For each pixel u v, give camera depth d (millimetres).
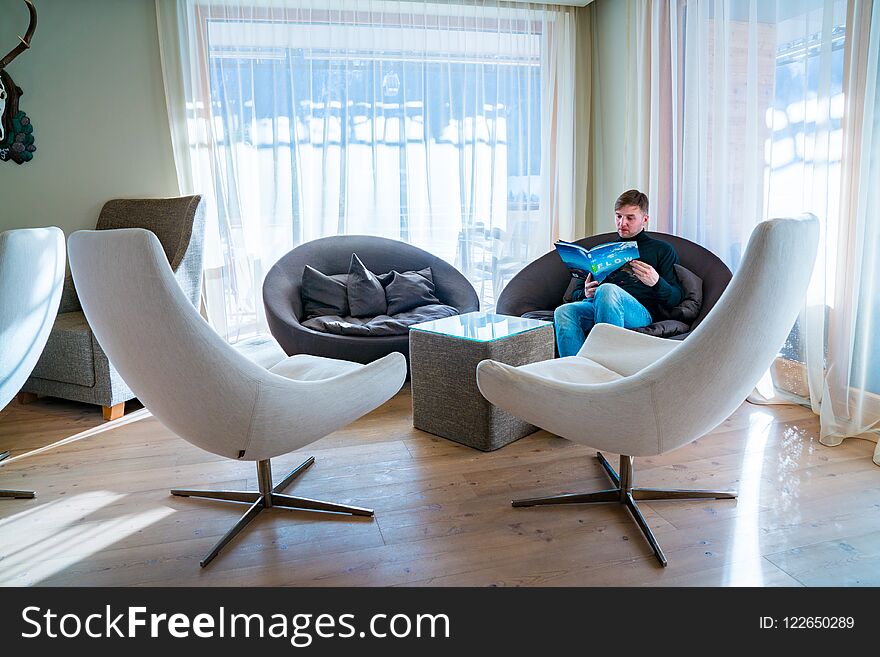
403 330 3406
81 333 3072
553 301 3713
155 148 4168
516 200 4734
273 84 4191
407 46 4379
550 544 1898
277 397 1822
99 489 2334
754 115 3145
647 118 4020
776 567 1756
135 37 4059
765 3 3045
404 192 4488
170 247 3684
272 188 4258
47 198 4023
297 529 2021
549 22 4633
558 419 1848
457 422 2680
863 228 2562
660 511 2072
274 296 3582
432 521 2051
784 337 1780
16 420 3119
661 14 3820
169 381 1728
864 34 2559
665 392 1688
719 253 3479
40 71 3930
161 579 1775
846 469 2357
